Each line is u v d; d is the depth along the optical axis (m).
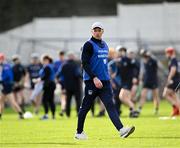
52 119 70.62
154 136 45.03
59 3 142.12
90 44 41.56
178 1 141.25
